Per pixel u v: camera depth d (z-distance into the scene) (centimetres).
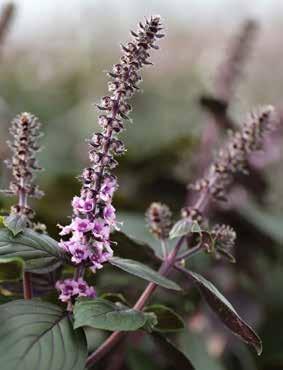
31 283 49
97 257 45
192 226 48
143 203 101
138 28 45
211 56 154
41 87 189
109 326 42
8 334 42
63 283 46
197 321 87
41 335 42
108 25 212
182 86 180
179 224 49
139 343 79
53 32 207
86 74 193
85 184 45
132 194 109
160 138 149
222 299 47
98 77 192
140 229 89
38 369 41
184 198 105
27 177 48
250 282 100
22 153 48
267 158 97
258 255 103
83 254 44
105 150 45
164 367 75
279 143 97
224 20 208
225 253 50
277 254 101
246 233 98
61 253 45
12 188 48
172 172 112
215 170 55
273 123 58
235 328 48
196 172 100
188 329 81
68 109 183
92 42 205
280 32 174
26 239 45
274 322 99
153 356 81
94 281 52
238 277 98
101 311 43
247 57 95
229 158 55
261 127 55
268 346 95
